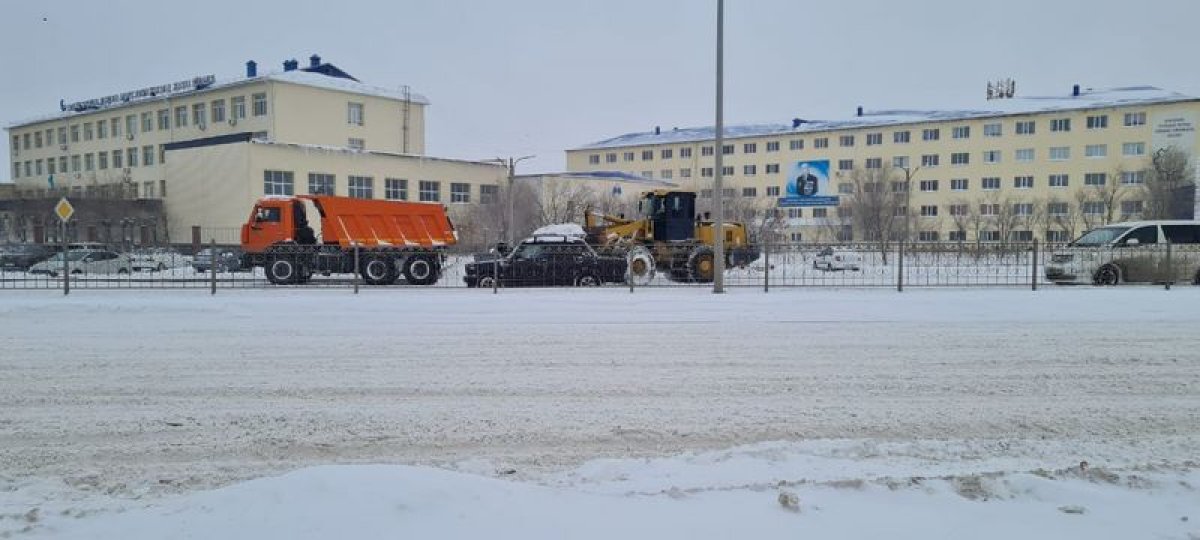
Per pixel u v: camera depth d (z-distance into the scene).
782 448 5.61
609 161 89.50
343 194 52.91
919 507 4.25
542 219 54.31
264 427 6.30
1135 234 20.34
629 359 9.33
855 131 73.06
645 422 6.48
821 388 7.75
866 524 4.00
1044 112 64.81
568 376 8.34
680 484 4.77
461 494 4.24
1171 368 8.73
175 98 60.25
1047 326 12.07
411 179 56.94
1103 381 8.05
